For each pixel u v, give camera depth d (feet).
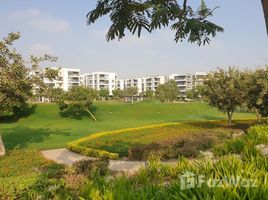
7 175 42.60
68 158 63.52
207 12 13.92
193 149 54.70
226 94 108.68
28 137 101.55
